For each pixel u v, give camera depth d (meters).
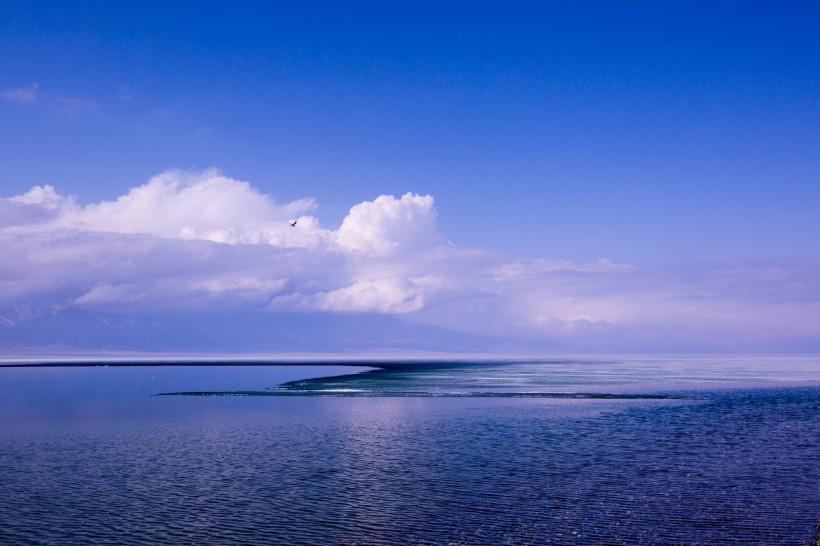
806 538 29.45
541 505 34.59
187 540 29.77
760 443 52.81
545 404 84.69
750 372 183.25
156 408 83.75
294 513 33.56
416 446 52.22
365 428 62.81
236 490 38.19
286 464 45.53
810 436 56.38
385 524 31.70
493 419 69.06
